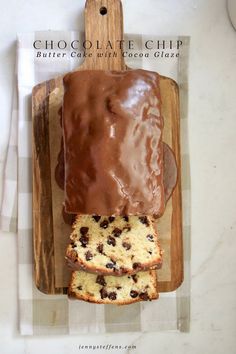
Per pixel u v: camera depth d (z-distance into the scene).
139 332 0.67
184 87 0.67
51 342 0.67
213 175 0.68
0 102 0.67
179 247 0.65
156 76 0.60
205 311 0.68
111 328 0.67
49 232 0.65
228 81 0.68
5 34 0.67
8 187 0.66
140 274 0.63
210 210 0.68
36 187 0.65
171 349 0.68
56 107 0.65
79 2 0.67
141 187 0.57
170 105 0.65
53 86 0.65
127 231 0.62
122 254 0.61
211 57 0.68
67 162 0.58
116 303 0.62
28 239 0.66
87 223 0.62
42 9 0.67
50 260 0.65
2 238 0.66
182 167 0.66
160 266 0.62
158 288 0.65
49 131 0.65
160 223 0.65
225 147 0.68
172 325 0.67
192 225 0.68
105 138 0.56
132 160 0.57
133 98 0.58
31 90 0.66
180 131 0.66
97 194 0.56
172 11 0.68
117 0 0.65
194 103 0.68
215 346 0.68
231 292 0.68
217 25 0.68
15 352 0.67
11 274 0.66
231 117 0.68
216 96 0.68
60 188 0.65
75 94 0.58
